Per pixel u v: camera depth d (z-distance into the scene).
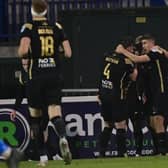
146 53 29.12
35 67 24.53
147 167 25.69
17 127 29.19
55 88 24.64
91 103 29.84
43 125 25.94
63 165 26.56
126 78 28.25
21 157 18.77
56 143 29.06
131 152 29.98
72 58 33.97
